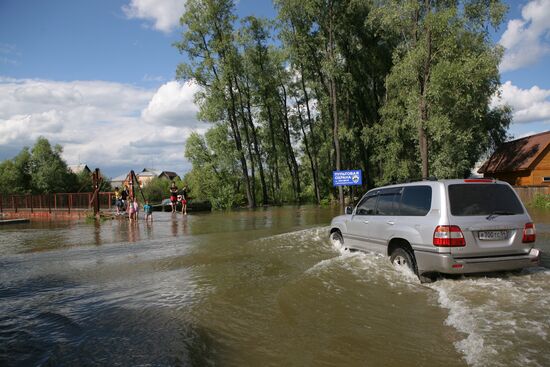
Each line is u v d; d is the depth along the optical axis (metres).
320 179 44.56
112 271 7.96
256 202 45.00
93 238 14.02
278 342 4.10
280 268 7.63
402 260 6.40
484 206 5.74
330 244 10.10
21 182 60.22
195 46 33.91
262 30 38.19
